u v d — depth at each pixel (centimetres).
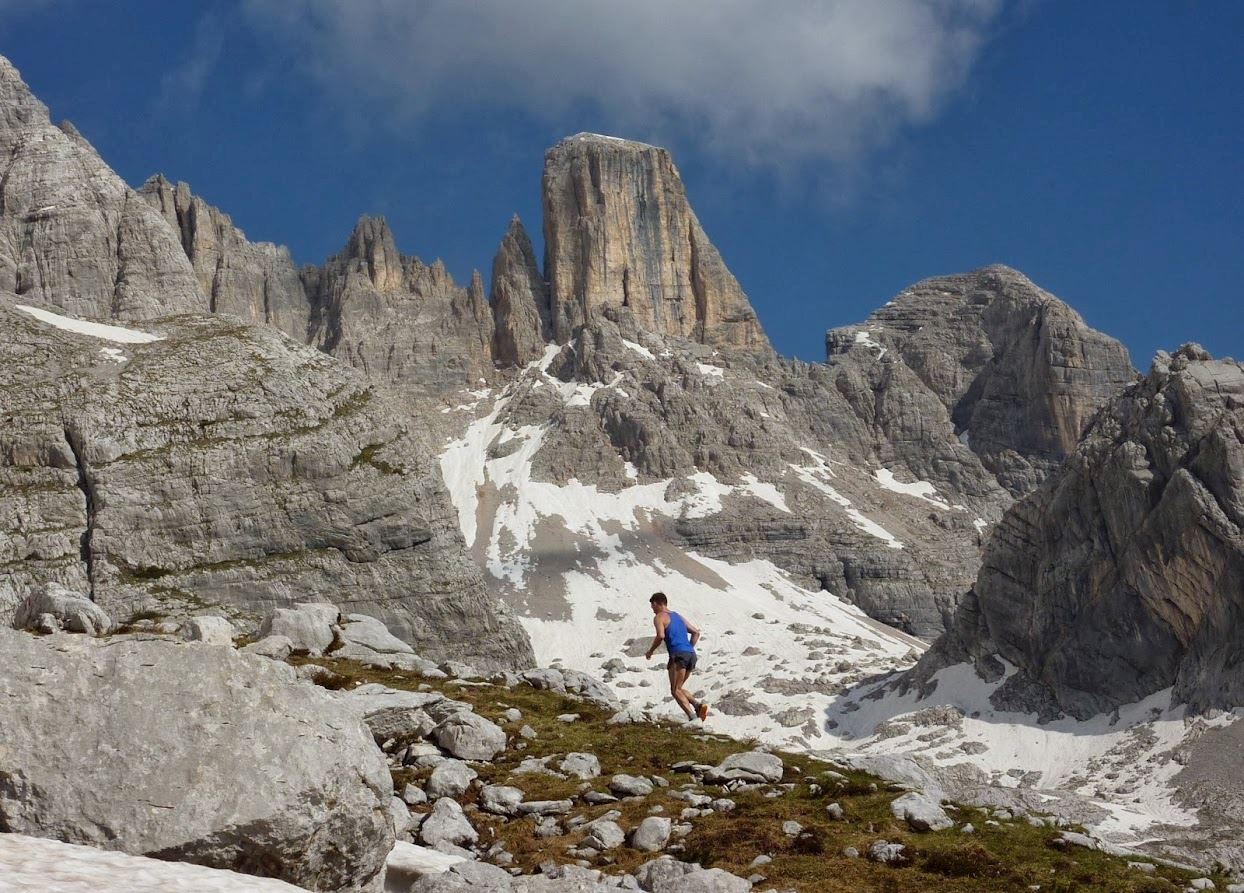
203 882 1490
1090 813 13162
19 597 12488
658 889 2878
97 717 2025
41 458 13512
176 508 13600
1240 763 14725
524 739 4478
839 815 3622
